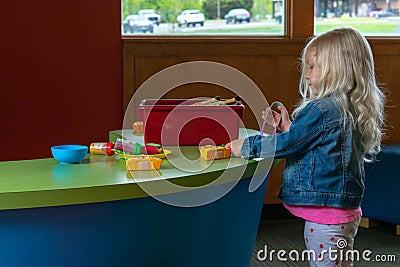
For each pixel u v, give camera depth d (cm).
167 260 206
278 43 421
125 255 195
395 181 390
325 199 230
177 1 421
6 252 180
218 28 427
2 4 387
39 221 180
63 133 402
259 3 429
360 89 239
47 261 184
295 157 237
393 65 442
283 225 418
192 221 208
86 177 193
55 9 394
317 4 438
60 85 399
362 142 237
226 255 227
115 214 189
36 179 189
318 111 229
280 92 425
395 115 446
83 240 187
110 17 402
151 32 419
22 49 392
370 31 449
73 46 398
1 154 394
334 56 240
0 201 170
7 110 393
